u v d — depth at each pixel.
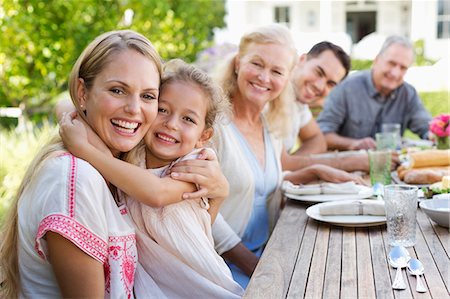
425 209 1.99
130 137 1.60
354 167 3.16
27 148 4.68
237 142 2.50
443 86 8.98
